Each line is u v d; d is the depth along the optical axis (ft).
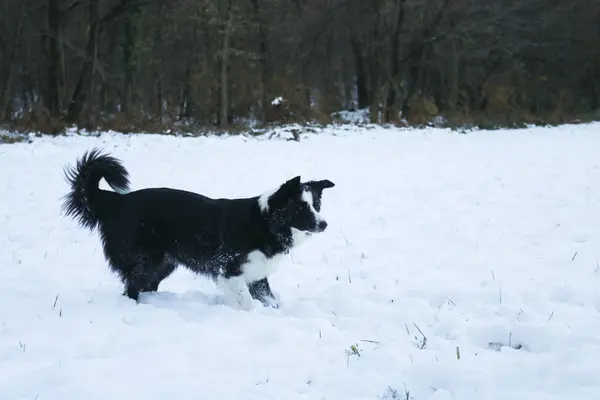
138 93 103.40
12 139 65.92
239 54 94.68
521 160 55.16
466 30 112.47
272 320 19.11
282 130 78.64
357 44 116.57
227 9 92.38
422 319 19.22
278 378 14.97
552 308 19.61
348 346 16.96
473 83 120.26
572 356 15.48
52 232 30.89
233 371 15.37
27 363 15.66
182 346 16.81
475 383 14.32
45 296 21.12
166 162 54.19
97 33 87.45
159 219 21.43
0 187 41.19
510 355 16.28
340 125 91.76
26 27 97.81
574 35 125.90
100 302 20.62
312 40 116.88
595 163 51.93
